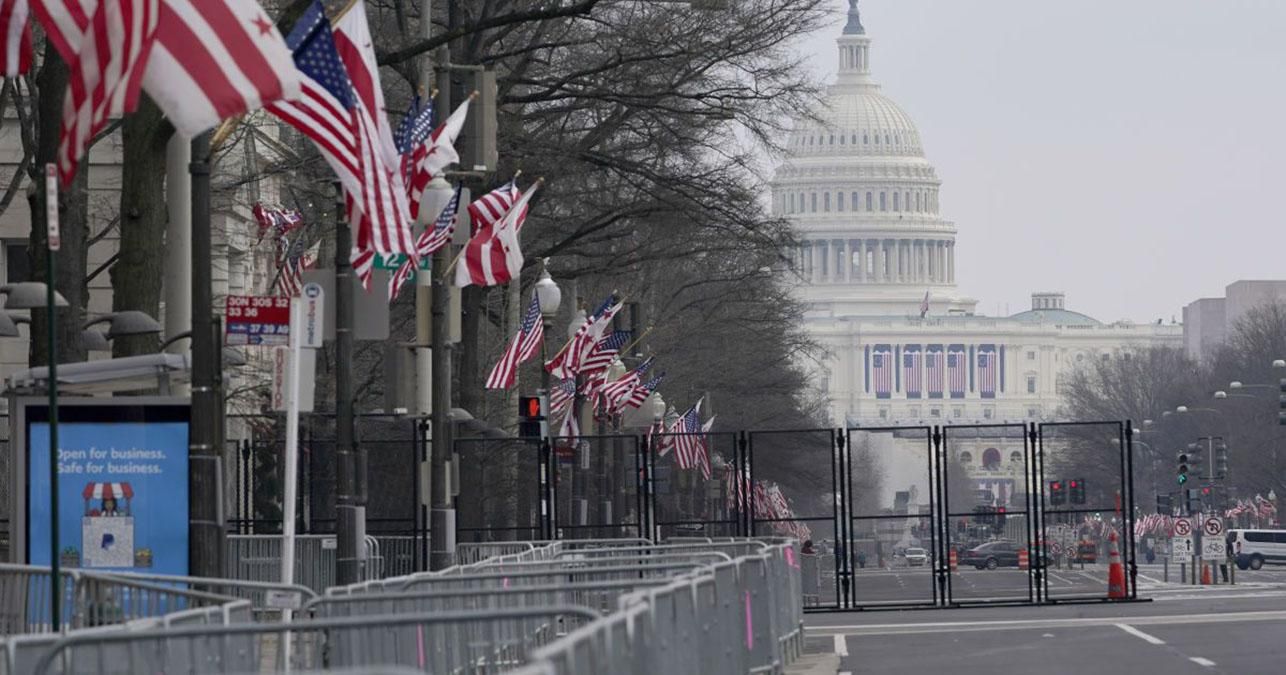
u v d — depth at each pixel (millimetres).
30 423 60469
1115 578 126688
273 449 120938
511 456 141750
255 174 120000
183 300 79625
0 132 133375
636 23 126438
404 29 114625
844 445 121812
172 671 38844
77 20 48250
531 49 123000
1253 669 74438
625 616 38438
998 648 87438
